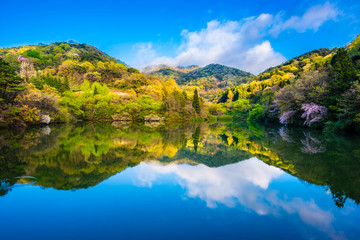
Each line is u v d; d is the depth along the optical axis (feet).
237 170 36.35
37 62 408.05
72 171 34.24
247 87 537.65
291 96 109.70
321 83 93.25
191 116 250.78
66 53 526.16
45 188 26.45
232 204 21.97
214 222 18.19
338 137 65.82
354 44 147.23
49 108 143.23
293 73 441.68
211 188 27.27
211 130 122.62
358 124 65.57
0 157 44.04
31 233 16.48
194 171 35.91
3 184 27.71
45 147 56.34
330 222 18.02
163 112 245.24
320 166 34.63
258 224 17.80
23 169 34.91
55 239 15.62
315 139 64.85
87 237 15.89
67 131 104.12
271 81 418.31
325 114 85.10
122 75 405.80
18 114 111.55
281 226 17.51
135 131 110.83
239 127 146.30
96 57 553.64
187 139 80.69
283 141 65.98
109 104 216.74
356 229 16.94
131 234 16.29
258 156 47.09
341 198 22.80
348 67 78.48
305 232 16.51
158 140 76.18
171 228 17.17
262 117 201.87
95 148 56.08
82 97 225.76
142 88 329.11
